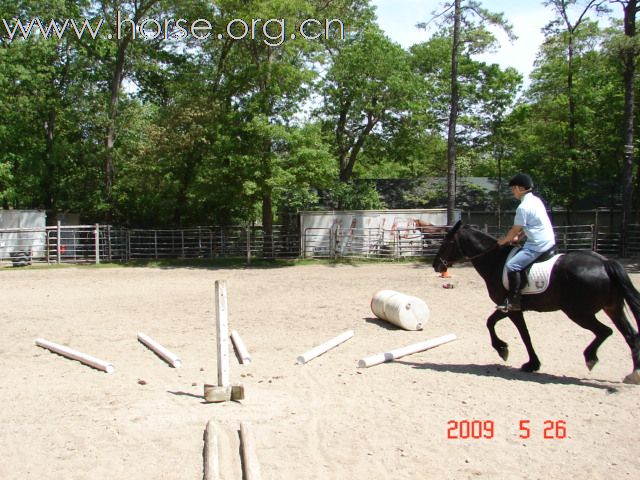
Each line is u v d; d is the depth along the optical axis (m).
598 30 29.94
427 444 5.54
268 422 6.14
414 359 9.18
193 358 9.46
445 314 13.33
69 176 35.47
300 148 27.86
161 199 33.19
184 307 14.70
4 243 29.28
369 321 12.56
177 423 6.11
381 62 33.03
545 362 8.84
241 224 38.06
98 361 8.75
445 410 6.51
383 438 5.68
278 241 30.89
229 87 29.62
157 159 30.72
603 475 4.89
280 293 17.36
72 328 11.98
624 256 27.61
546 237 7.62
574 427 5.96
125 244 29.91
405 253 30.28
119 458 5.23
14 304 15.33
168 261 29.33
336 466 5.04
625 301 7.38
